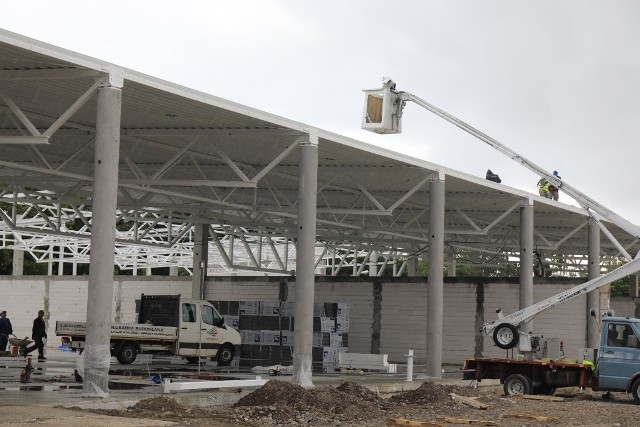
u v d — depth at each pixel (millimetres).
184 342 31938
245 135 24094
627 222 28641
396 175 30016
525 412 22281
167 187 33969
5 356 34156
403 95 27703
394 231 37906
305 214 23984
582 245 50625
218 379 24953
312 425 18547
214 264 52844
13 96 21359
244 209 32125
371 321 40812
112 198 18609
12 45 16766
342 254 57062
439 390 24062
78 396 18844
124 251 52031
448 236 48781
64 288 45719
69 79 19406
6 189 33156
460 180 30656
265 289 42125
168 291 43406
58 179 30266
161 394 20203
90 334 18438
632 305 40875
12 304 46531
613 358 25344
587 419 20922
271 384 20609
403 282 40406
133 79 19031
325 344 32125
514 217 39844
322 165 29219
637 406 24469
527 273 34500
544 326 38281
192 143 25000
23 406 17078
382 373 31359
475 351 39094
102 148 18531
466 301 39562
